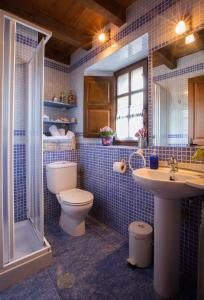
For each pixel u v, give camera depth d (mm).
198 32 1314
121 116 2451
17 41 1938
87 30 2186
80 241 1832
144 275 1387
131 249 1496
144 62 2121
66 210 1846
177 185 983
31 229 1825
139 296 1209
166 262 1192
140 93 2225
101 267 1465
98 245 1767
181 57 1427
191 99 1381
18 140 1987
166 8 1487
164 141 1536
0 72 1203
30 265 1373
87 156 2479
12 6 1723
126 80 2400
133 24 1767
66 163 2258
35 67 1680
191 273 1370
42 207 1539
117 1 1751
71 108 2799
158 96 1578
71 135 2584
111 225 2105
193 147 1349
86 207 1830
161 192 1067
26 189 2043
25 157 2033
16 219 1988
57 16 1955
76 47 2557
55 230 2059
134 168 1786
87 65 2420
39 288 1258
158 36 1552
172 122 1487
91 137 2500
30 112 1859
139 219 1762
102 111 2492
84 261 1533
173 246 1190
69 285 1285
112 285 1291
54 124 2701
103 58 2158
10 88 1275
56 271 1416
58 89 2703
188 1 1348
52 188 2141
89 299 1182
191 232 1358
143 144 1700
